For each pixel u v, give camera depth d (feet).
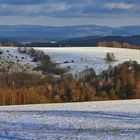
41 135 72.64
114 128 82.74
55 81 331.98
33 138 69.26
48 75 373.81
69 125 87.35
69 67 452.35
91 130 79.66
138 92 288.71
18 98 248.11
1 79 352.90
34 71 429.79
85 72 387.75
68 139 68.39
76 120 96.27
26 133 75.05
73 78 350.84
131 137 70.59
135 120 96.94
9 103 241.96
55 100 262.88
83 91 283.59
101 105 145.59
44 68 446.60
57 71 433.48
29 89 281.33
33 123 90.33
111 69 378.73
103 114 110.32
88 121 94.43
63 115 107.65
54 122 92.17
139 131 78.18
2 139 68.28
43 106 146.72
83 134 74.13
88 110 123.13
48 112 115.65
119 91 290.15
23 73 388.37
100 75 367.04
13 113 112.37
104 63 463.01
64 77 353.10
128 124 89.04
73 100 273.54
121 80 307.17
